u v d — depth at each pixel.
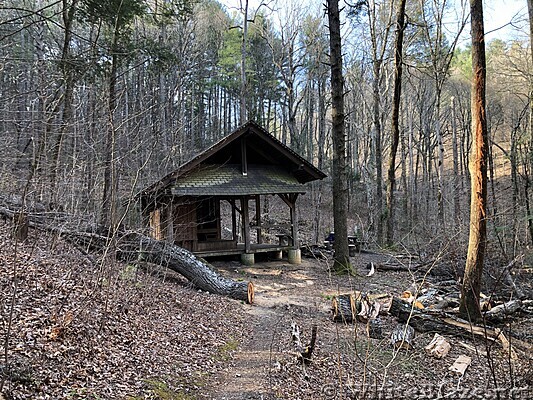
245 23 21.59
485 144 8.09
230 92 35.81
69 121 7.59
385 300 9.72
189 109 31.58
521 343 7.17
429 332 7.64
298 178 15.55
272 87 31.92
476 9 7.92
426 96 30.59
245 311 8.77
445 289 11.11
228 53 29.08
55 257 7.82
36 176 7.00
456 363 6.44
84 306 6.05
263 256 15.55
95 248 8.64
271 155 14.73
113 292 7.17
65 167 7.91
